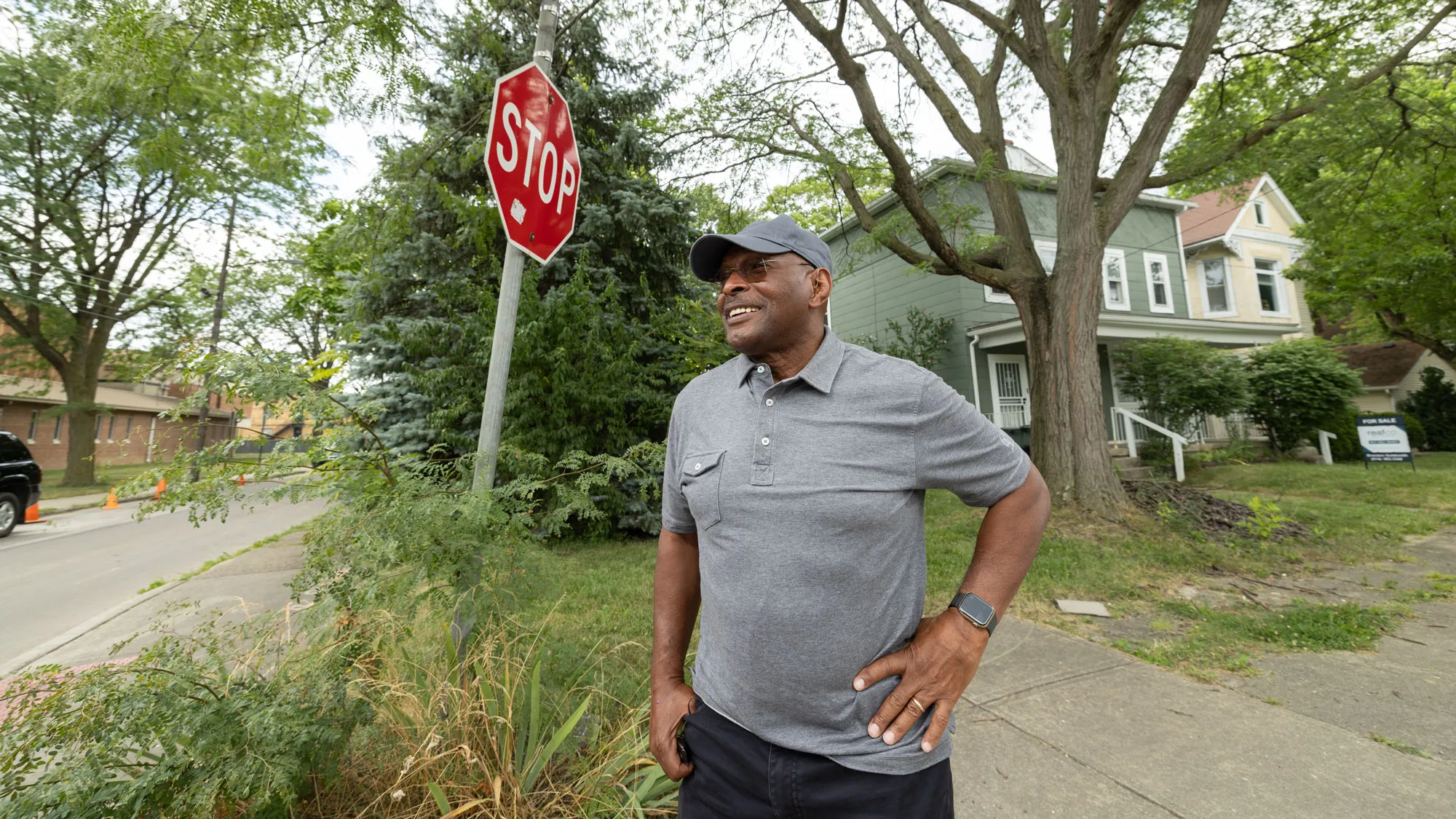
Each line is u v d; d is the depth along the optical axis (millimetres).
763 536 1061
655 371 6754
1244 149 7602
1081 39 6398
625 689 2369
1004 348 12766
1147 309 14312
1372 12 7316
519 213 2146
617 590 4395
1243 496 8484
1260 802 2037
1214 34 6285
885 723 1017
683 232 7863
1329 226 12383
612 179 7441
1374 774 2182
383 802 1771
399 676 1904
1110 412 13227
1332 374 11734
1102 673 3094
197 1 4367
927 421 1058
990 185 7414
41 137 15078
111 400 23109
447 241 7508
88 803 1350
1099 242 6727
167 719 1445
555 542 6219
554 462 5699
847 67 6562
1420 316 12898
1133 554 5191
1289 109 7445
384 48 4777
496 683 1917
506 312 2193
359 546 1775
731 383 1278
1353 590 4340
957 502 7832
